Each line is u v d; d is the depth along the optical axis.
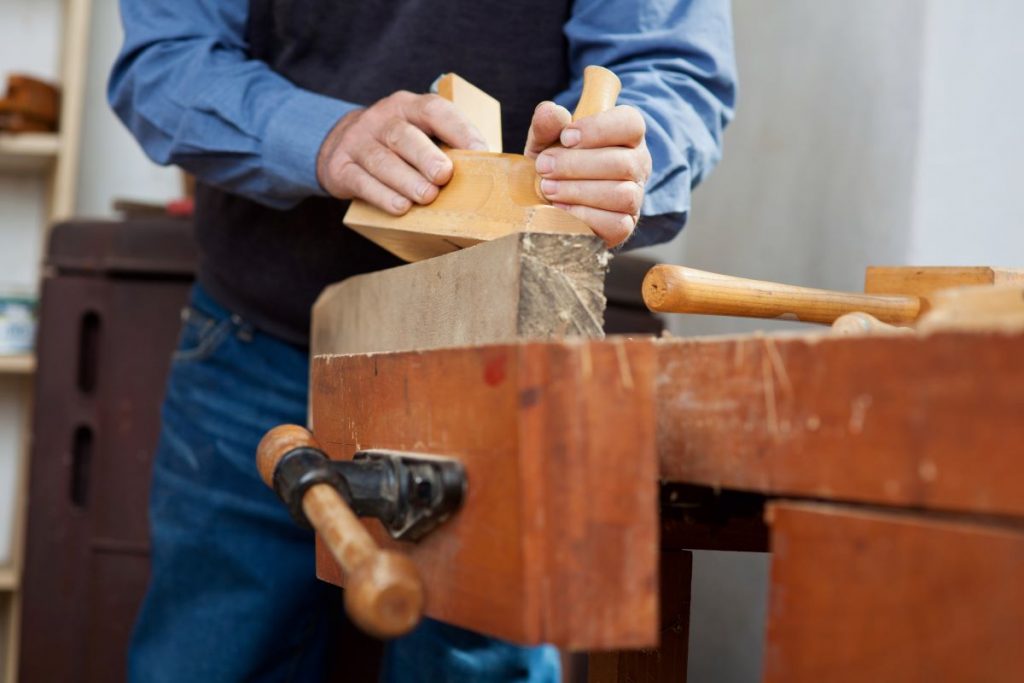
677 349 0.58
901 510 0.47
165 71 1.20
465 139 0.88
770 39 1.88
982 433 0.42
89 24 2.49
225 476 1.32
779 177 1.83
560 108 0.83
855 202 1.64
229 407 1.33
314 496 0.57
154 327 1.72
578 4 1.20
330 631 1.42
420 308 0.80
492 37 1.21
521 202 0.82
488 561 0.53
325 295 1.10
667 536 0.87
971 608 0.42
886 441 0.46
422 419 0.62
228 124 1.11
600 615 0.49
